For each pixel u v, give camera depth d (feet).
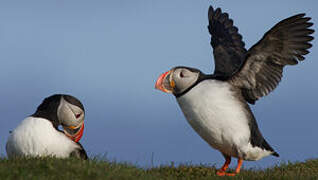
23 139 34.19
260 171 40.57
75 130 38.01
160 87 36.86
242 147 35.19
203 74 36.88
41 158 32.94
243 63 35.19
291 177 37.04
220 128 35.09
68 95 37.91
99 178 29.43
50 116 36.04
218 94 34.83
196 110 35.42
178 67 36.76
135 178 31.42
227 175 37.01
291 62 35.17
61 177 28.94
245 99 37.06
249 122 35.37
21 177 27.81
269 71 35.81
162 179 34.94
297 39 34.09
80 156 35.88
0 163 31.58
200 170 39.63
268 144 37.22
